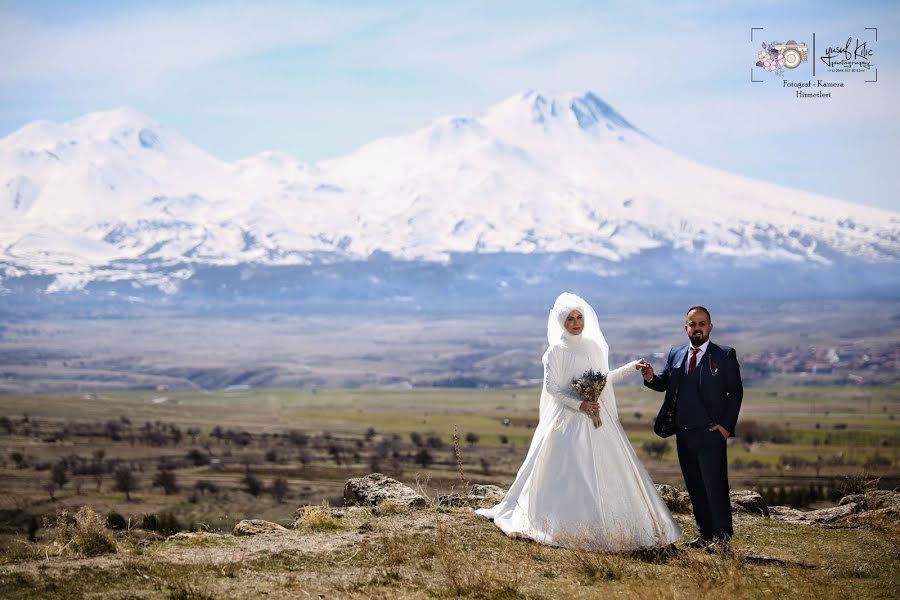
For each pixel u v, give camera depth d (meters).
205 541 10.38
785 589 8.88
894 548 10.93
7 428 156.25
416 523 11.26
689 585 8.92
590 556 9.69
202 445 153.38
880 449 146.50
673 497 13.48
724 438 10.45
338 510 12.44
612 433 10.70
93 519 9.99
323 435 176.75
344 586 8.57
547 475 10.69
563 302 10.99
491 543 10.40
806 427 186.50
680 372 10.65
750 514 13.38
